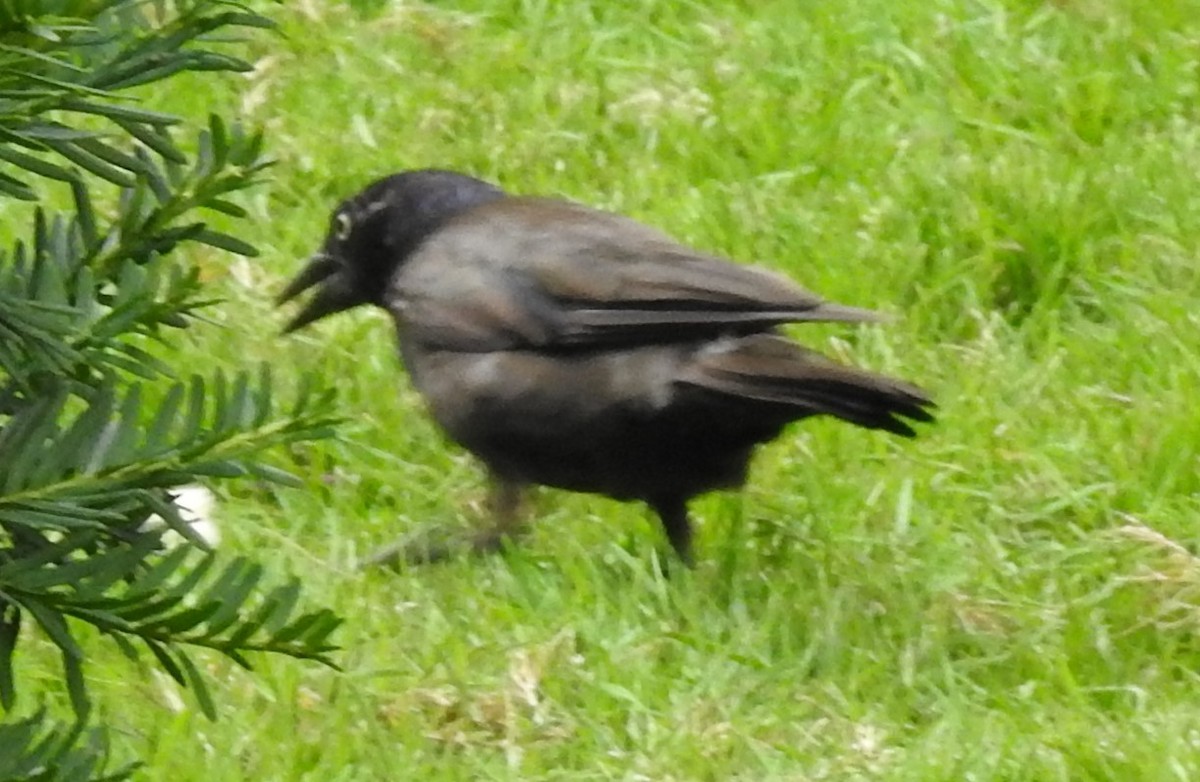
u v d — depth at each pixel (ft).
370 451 31.19
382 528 29.91
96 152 12.50
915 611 27.43
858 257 35.53
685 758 24.34
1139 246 35.94
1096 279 35.35
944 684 26.22
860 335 34.17
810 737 24.80
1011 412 31.99
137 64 12.43
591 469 28.35
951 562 28.91
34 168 12.01
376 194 31.01
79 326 13.08
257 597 27.58
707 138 39.06
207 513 29.25
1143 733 24.77
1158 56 41.86
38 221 13.47
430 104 40.45
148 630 12.27
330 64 41.57
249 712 24.47
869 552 29.12
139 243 13.89
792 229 36.52
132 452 12.17
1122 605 27.50
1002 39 42.32
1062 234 35.55
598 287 27.45
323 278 31.91
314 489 30.53
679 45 42.98
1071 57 42.27
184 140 39.11
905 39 42.57
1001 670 26.55
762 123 39.32
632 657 26.37
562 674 25.86
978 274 35.32
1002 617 27.35
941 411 32.04
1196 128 39.86
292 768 23.75
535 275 27.99
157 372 14.17
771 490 30.58
